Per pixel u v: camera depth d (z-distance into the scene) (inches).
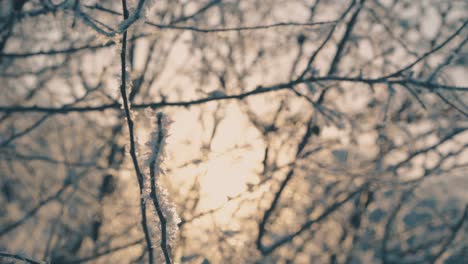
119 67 52.1
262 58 191.9
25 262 60.1
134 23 52.1
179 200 187.0
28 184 186.4
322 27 140.5
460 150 184.2
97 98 163.8
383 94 170.1
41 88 156.7
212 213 190.2
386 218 208.1
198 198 190.1
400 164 187.2
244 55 194.2
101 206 182.9
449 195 209.5
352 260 205.6
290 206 206.1
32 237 184.7
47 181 190.9
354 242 204.4
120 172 189.3
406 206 210.4
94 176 191.8
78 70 159.6
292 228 202.7
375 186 196.2
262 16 186.7
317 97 164.1
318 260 204.2
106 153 191.0
